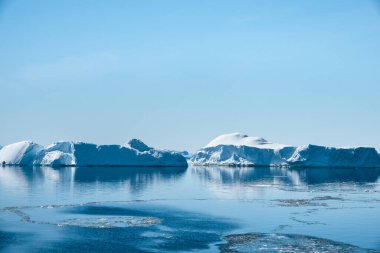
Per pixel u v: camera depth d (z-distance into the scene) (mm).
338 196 88312
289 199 83062
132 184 114250
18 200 77938
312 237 48094
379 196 88062
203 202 78625
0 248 43250
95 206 72250
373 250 42688
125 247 44219
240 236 48844
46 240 46625
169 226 54844
